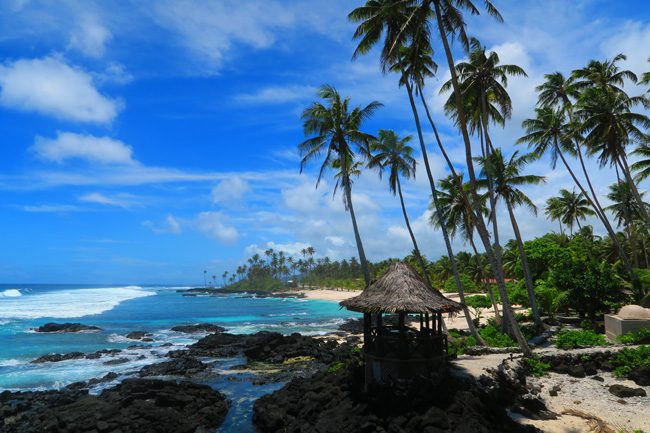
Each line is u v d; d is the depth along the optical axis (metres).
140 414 17.94
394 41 23.30
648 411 15.08
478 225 22.19
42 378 26.84
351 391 17.73
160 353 35.31
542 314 35.62
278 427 17.72
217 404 20.95
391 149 30.98
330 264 192.38
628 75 36.03
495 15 20.69
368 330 17.62
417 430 13.55
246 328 52.88
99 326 52.25
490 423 13.92
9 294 121.56
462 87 27.98
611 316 25.55
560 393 17.28
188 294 161.25
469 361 20.11
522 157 32.91
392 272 17.66
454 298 59.72
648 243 58.38
